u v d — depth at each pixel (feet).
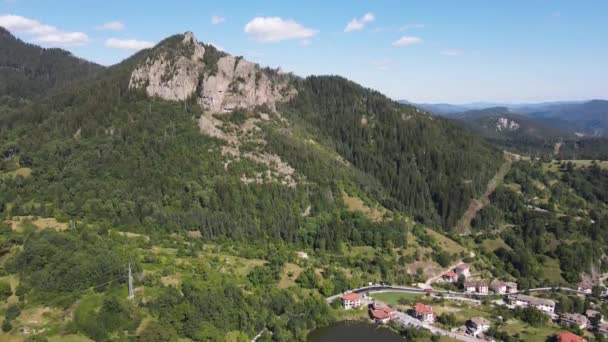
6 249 600.39
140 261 620.49
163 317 516.32
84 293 519.60
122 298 520.01
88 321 482.69
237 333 554.46
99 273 536.01
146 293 538.06
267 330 586.86
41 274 526.98
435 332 624.18
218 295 568.82
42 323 485.97
